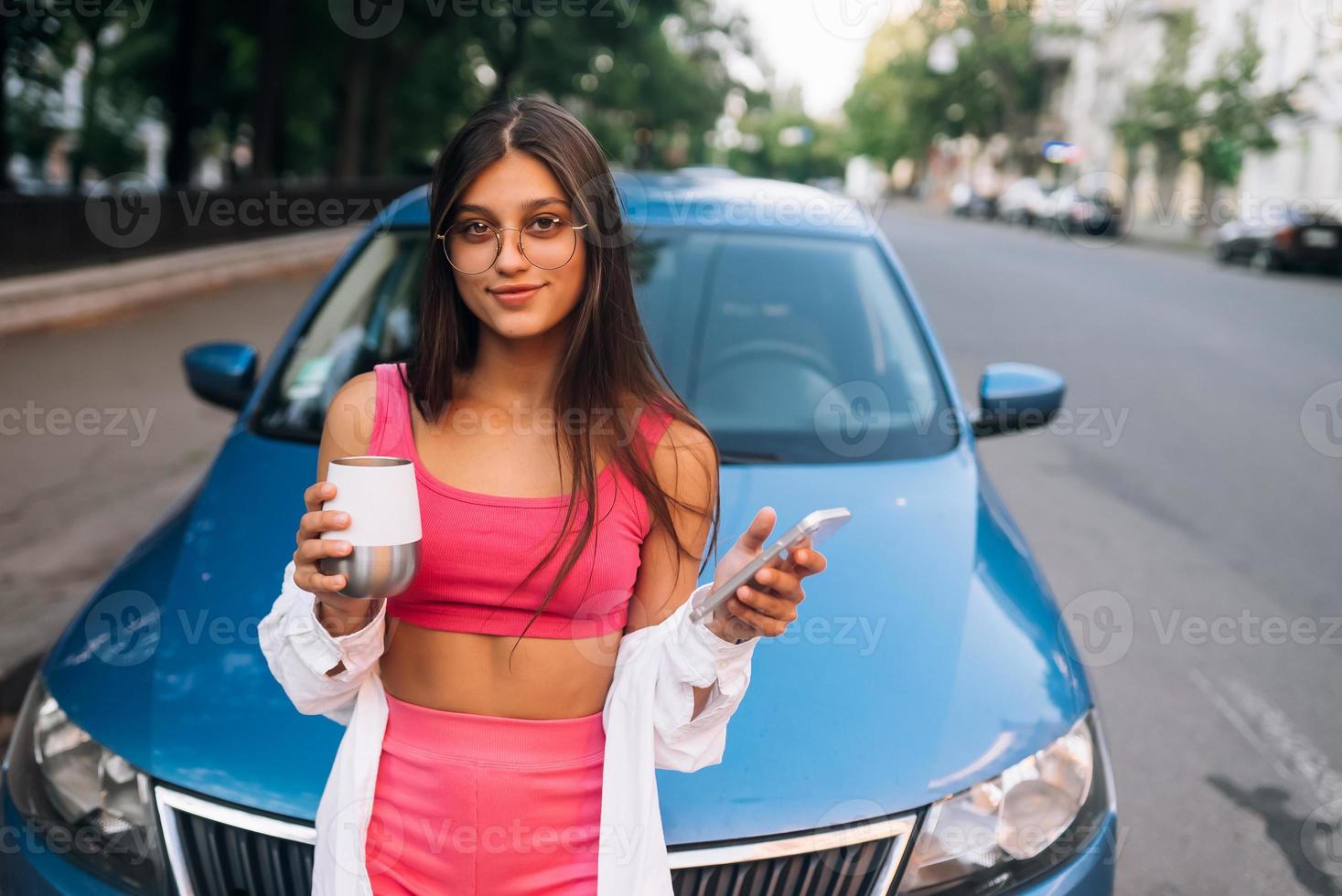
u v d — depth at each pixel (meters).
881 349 3.05
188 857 1.70
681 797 1.68
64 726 1.86
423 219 3.35
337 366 2.94
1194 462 6.67
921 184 70.62
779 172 107.62
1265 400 8.52
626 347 1.34
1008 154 49.94
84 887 1.71
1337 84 25.69
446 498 1.31
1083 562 4.88
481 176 1.27
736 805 1.68
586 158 1.30
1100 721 2.06
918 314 3.20
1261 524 5.54
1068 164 43.78
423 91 30.23
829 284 3.18
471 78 30.73
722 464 2.65
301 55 23.39
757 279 3.16
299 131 31.28
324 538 1.20
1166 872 2.74
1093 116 40.88
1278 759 3.31
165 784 1.72
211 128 34.50
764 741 1.78
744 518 2.42
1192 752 3.34
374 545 1.20
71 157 30.39
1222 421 7.78
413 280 3.14
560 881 1.37
